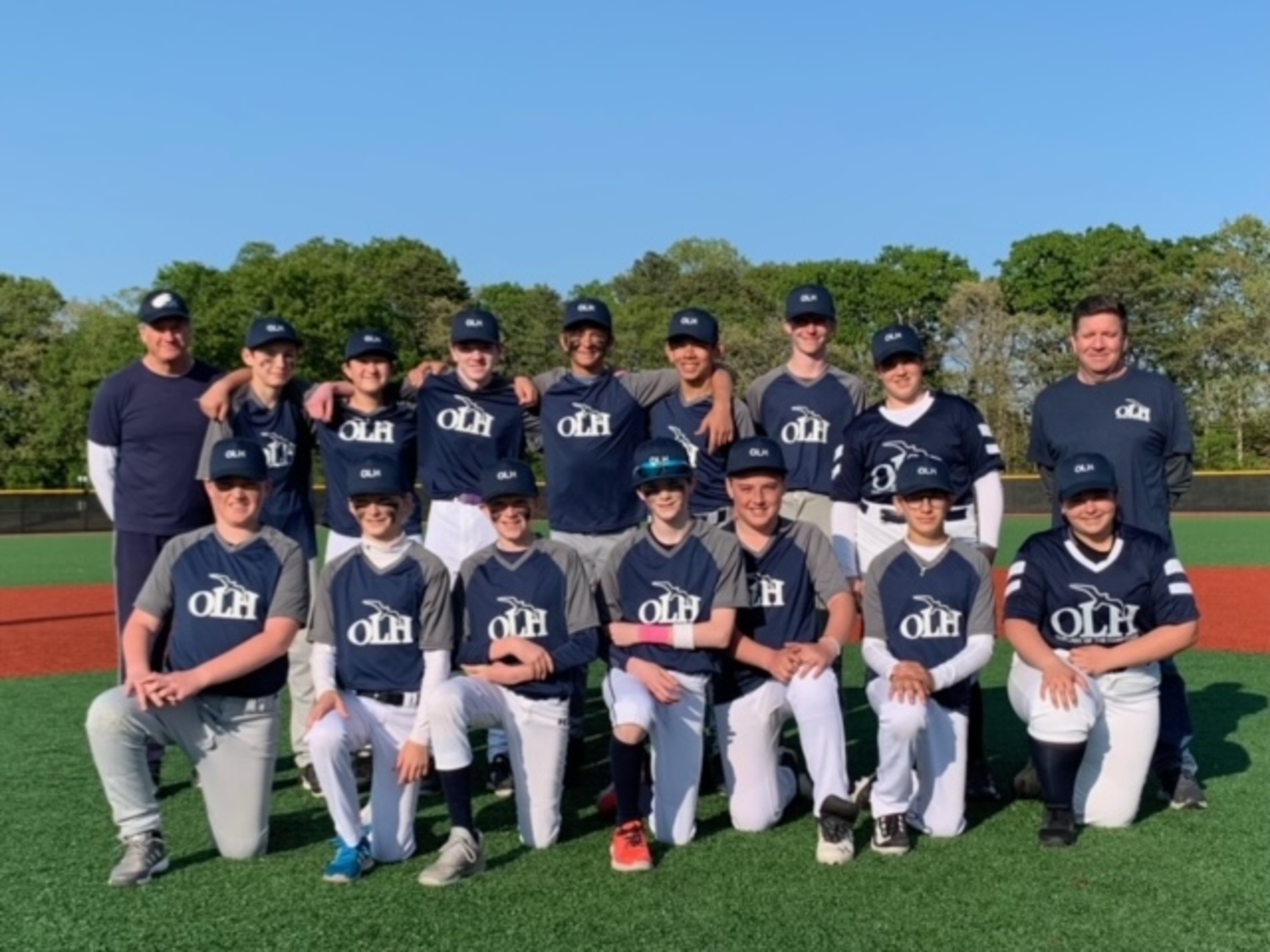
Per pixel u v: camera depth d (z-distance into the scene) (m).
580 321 5.65
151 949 3.38
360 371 5.62
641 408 5.78
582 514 5.74
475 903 3.74
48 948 3.39
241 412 5.48
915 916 3.55
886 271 62.69
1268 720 6.21
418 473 5.83
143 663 4.16
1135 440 5.03
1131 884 3.81
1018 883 3.84
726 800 5.04
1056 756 4.26
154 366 5.45
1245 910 3.57
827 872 3.98
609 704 4.39
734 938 3.40
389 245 56.94
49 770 5.45
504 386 5.80
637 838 4.07
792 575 4.69
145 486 5.36
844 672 8.14
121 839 4.06
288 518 5.58
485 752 6.02
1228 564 15.87
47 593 14.54
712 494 5.68
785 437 5.72
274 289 40.03
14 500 28.80
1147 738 4.39
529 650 4.32
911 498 4.55
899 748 4.13
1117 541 4.60
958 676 4.35
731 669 4.52
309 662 5.27
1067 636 4.59
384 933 3.48
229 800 4.19
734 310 61.91
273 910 3.70
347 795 4.06
